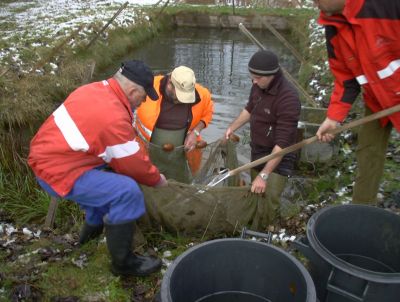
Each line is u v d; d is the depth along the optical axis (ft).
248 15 43.83
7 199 12.98
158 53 34.14
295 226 11.21
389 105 8.82
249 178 12.89
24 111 19.70
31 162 8.55
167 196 10.41
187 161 12.71
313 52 29.25
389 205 11.51
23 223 11.91
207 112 13.66
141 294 8.95
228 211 10.56
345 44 8.58
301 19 41.14
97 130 7.90
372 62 8.29
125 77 8.19
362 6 7.82
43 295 8.81
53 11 40.27
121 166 8.32
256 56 10.25
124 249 8.85
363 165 10.28
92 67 25.41
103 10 41.29
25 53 25.11
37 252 10.19
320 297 6.81
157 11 44.27
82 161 8.34
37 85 21.59
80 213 12.13
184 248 10.42
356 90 9.33
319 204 12.14
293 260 6.36
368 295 6.13
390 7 7.65
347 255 8.11
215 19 44.57
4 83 20.88
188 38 40.11
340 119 9.46
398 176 12.91
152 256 10.01
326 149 14.60
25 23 33.88
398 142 14.73
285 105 10.41
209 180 12.25
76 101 8.09
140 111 13.08
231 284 7.05
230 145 12.52
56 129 8.18
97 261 9.79
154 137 13.30
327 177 13.58
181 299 6.49
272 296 6.92
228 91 24.94
